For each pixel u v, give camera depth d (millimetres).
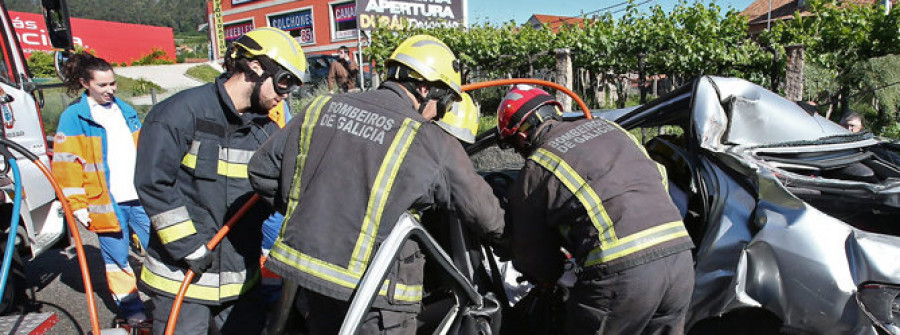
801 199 2729
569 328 2322
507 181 3127
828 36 8203
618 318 2127
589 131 2301
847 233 2365
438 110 2182
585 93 8695
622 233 2072
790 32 8289
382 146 1905
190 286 2320
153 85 21766
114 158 3340
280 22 24281
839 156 3158
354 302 1790
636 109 3395
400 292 2012
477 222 2068
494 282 2670
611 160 2170
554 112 2490
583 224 2148
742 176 2727
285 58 2221
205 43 80125
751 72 7738
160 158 2115
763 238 2477
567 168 2174
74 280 4543
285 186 2029
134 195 3381
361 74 10648
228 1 26125
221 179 2297
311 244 1881
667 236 2098
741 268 2521
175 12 99312
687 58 7367
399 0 13617
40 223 4125
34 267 4840
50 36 3875
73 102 3312
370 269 1829
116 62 43969
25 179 3742
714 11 7711
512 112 2455
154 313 2359
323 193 1903
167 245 2162
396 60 2111
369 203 1877
